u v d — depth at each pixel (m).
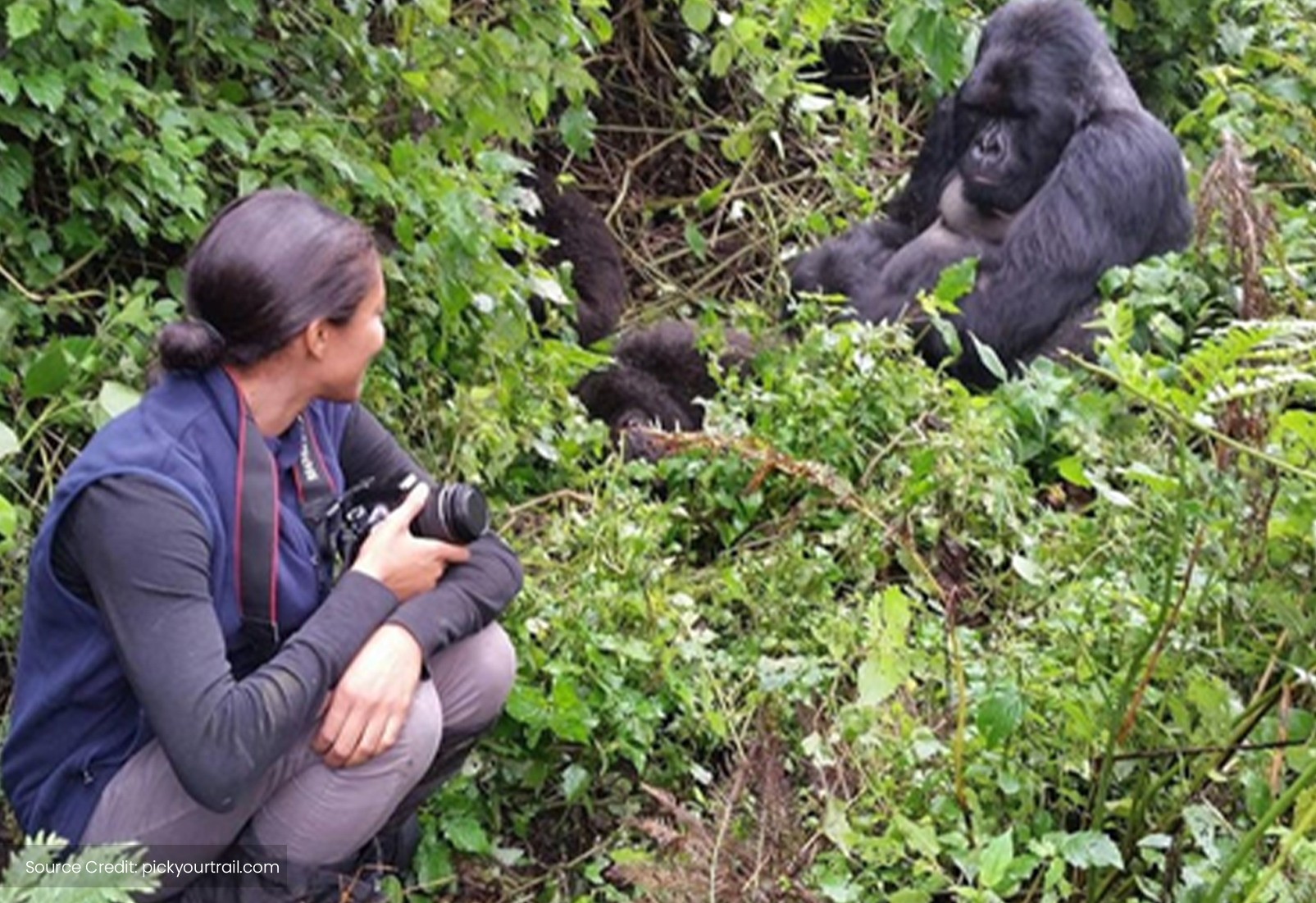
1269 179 7.25
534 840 4.02
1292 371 3.47
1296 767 3.61
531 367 5.20
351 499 3.39
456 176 4.97
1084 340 5.91
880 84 7.92
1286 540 3.91
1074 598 4.22
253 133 4.60
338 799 3.23
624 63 7.42
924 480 4.70
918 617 4.45
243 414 3.08
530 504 4.78
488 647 3.52
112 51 4.30
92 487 2.96
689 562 4.94
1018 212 6.24
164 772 3.15
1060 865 3.35
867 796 3.74
